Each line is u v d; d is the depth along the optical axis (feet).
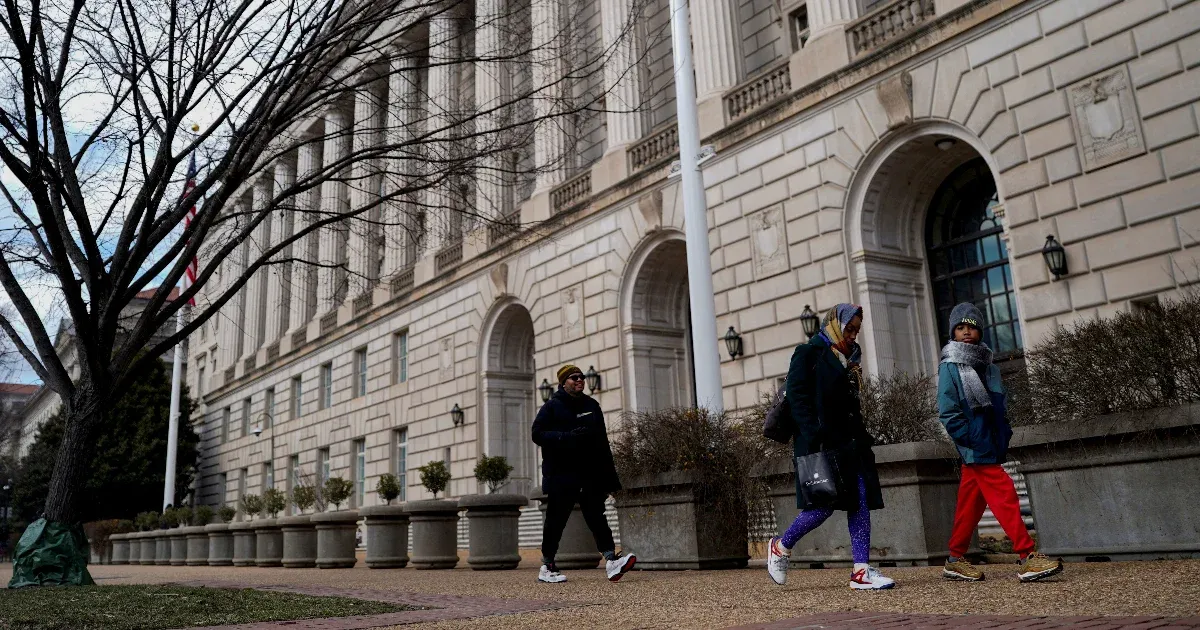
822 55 54.54
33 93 33.45
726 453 30.19
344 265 45.68
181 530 74.23
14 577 34.24
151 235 37.58
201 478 155.22
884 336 50.65
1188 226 38.34
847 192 52.34
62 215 36.76
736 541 30.55
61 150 35.88
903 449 24.61
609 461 28.48
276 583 34.96
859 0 56.29
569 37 49.75
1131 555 20.92
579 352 71.82
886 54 50.90
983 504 19.26
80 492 35.83
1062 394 22.54
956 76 47.65
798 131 55.67
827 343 19.15
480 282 86.28
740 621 15.37
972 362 18.99
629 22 50.21
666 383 68.18
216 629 18.08
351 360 110.42
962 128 47.42
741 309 57.82
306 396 120.67
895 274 52.31
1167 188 39.19
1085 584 16.76
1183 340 20.75
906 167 52.03
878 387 28.45
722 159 60.54
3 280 36.70
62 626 18.48
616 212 69.56
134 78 35.24
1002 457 18.69
